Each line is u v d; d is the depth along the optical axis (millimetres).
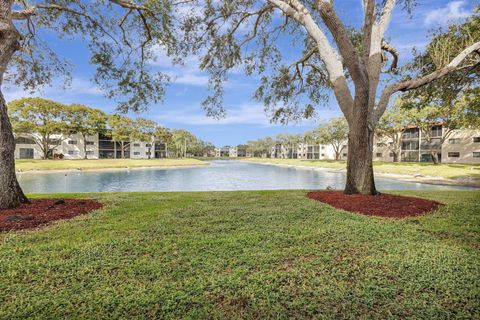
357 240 3393
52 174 26469
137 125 50719
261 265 2658
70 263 2684
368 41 6719
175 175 27578
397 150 37062
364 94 6219
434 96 10078
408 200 6090
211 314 1910
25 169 27609
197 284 2277
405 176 22406
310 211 5156
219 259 2781
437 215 4844
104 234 3652
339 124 41469
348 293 2146
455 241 3393
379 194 6746
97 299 2061
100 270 2551
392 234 3654
